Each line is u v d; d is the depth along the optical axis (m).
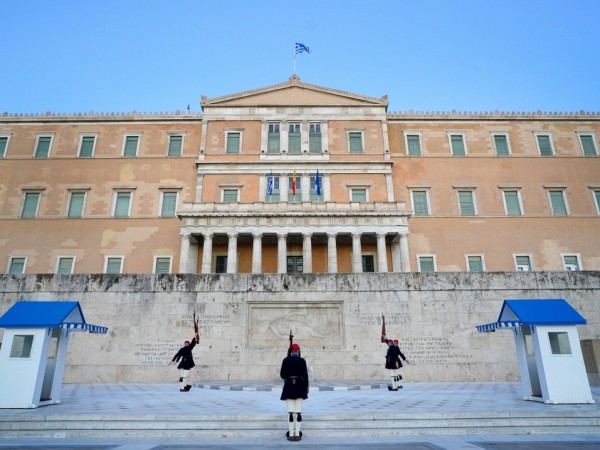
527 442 9.16
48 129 46.47
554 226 43.72
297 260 41.91
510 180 45.44
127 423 10.54
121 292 22.50
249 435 9.94
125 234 42.50
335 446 8.71
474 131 47.38
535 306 14.31
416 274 22.75
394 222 39.50
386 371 21.28
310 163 44.59
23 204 43.59
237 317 22.09
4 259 41.44
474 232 43.28
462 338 21.81
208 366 21.36
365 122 47.03
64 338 14.23
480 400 13.67
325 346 21.77
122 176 44.72
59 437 10.04
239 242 41.88
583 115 47.78
